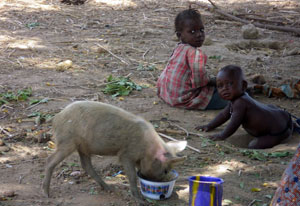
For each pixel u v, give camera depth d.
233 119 4.08
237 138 4.23
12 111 4.38
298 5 11.40
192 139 4.09
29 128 4.11
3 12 8.97
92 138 3.41
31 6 9.80
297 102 4.83
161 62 5.97
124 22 8.69
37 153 3.82
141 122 3.42
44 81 5.04
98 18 8.98
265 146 4.12
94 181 3.56
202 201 3.23
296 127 4.32
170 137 4.05
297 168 3.07
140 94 4.86
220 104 4.59
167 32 7.96
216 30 8.38
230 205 3.38
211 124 4.23
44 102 4.55
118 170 3.68
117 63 5.85
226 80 4.05
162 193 3.39
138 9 10.21
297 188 3.07
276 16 9.77
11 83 4.94
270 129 4.12
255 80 5.15
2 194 3.38
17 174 3.59
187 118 4.42
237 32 8.25
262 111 4.09
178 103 4.59
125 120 3.41
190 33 4.54
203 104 4.56
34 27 7.90
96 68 5.59
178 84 4.59
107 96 4.77
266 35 8.16
